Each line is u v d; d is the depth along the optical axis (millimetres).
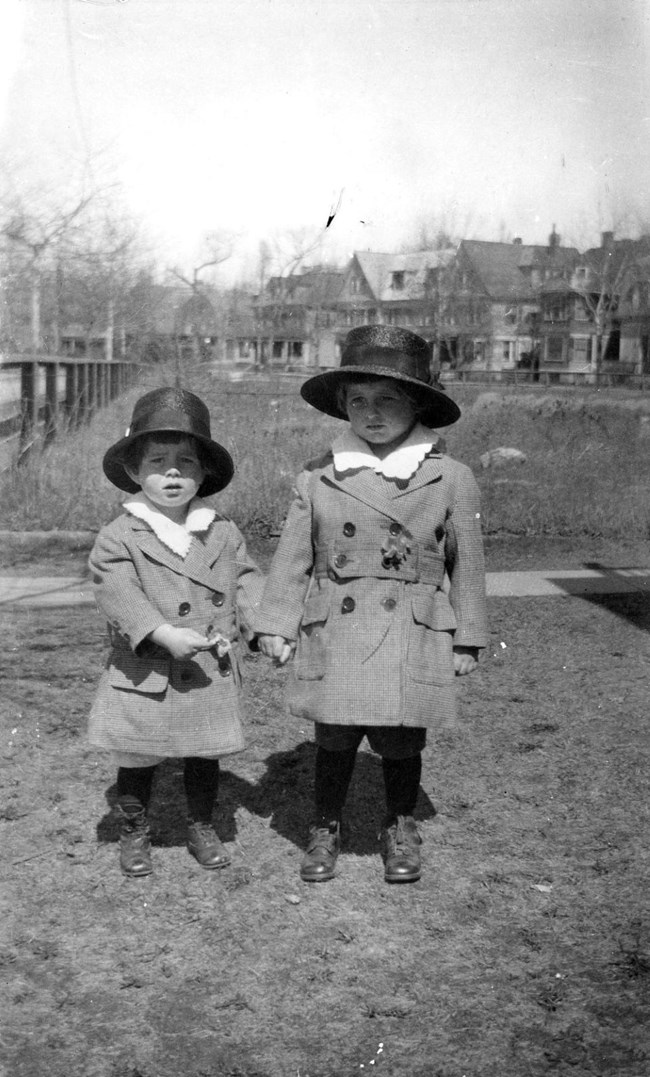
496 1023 1988
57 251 10898
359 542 2645
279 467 9117
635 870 2686
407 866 2602
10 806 3072
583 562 7574
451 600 2742
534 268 34844
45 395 9797
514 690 4410
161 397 2697
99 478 8273
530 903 2500
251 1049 1902
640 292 33969
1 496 7809
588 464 11680
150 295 13664
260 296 22656
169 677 2598
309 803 3135
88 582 6332
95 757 3518
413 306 32719
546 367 35031
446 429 14109
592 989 2113
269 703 4191
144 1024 1983
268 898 2512
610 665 4816
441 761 3539
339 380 2775
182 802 3127
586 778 3377
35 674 4457
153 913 2432
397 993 2096
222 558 2754
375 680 2531
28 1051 1892
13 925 2365
